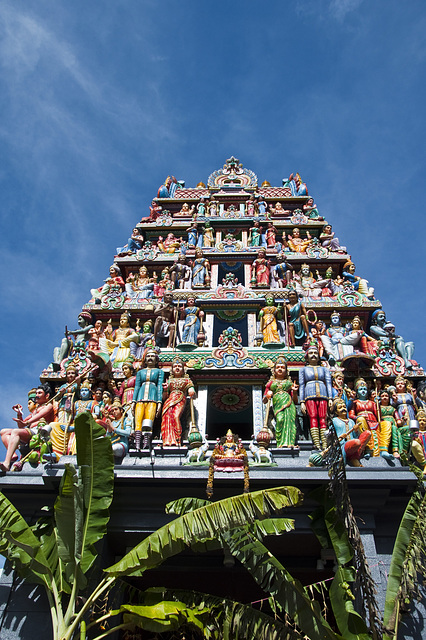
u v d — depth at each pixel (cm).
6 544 1152
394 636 1040
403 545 1141
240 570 1334
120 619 1248
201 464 1334
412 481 1278
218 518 1041
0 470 1373
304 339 1833
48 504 1354
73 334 1930
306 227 2397
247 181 2709
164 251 2297
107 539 1314
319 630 1005
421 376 1702
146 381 1584
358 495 1312
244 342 1898
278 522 1096
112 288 2084
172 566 1330
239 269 2184
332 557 1266
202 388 1630
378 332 1856
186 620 1081
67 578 1112
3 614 1225
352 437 1431
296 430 1525
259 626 1047
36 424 1565
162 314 1875
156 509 1325
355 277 2114
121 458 1379
